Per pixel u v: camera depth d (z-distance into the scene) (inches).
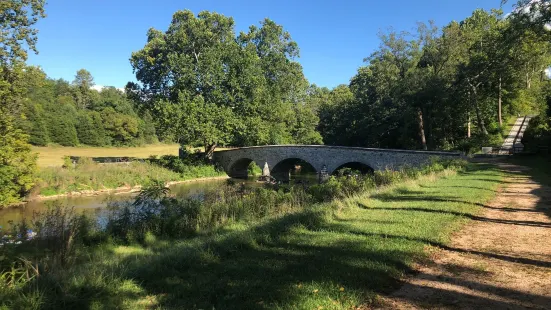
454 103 1809.8
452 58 1780.3
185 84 1844.2
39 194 1186.0
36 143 2773.1
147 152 2974.9
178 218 512.7
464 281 218.2
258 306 183.5
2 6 1130.7
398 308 183.0
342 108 2797.7
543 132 1422.2
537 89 2144.4
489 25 1734.7
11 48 1170.0
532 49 1480.1
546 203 466.0
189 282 223.1
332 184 687.1
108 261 320.5
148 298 204.5
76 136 3056.1
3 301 192.4
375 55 2022.6
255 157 1977.1
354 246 280.1
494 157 1228.5
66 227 448.1
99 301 198.8
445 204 440.8
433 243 292.5
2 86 1087.6
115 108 3681.1
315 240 302.2
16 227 485.4
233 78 1865.2
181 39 1835.6
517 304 186.1
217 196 764.6
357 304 185.8
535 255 265.9
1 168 1001.5
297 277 221.0
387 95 2218.3
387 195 528.4
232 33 1996.8
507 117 2193.7
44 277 233.1
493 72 1659.7
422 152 1285.7
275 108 1998.0
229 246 290.4
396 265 239.9
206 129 1755.7
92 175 1397.6
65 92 3890.3
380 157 1429.6
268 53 2176.4
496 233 327.6
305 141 2655.0
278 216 430.9
